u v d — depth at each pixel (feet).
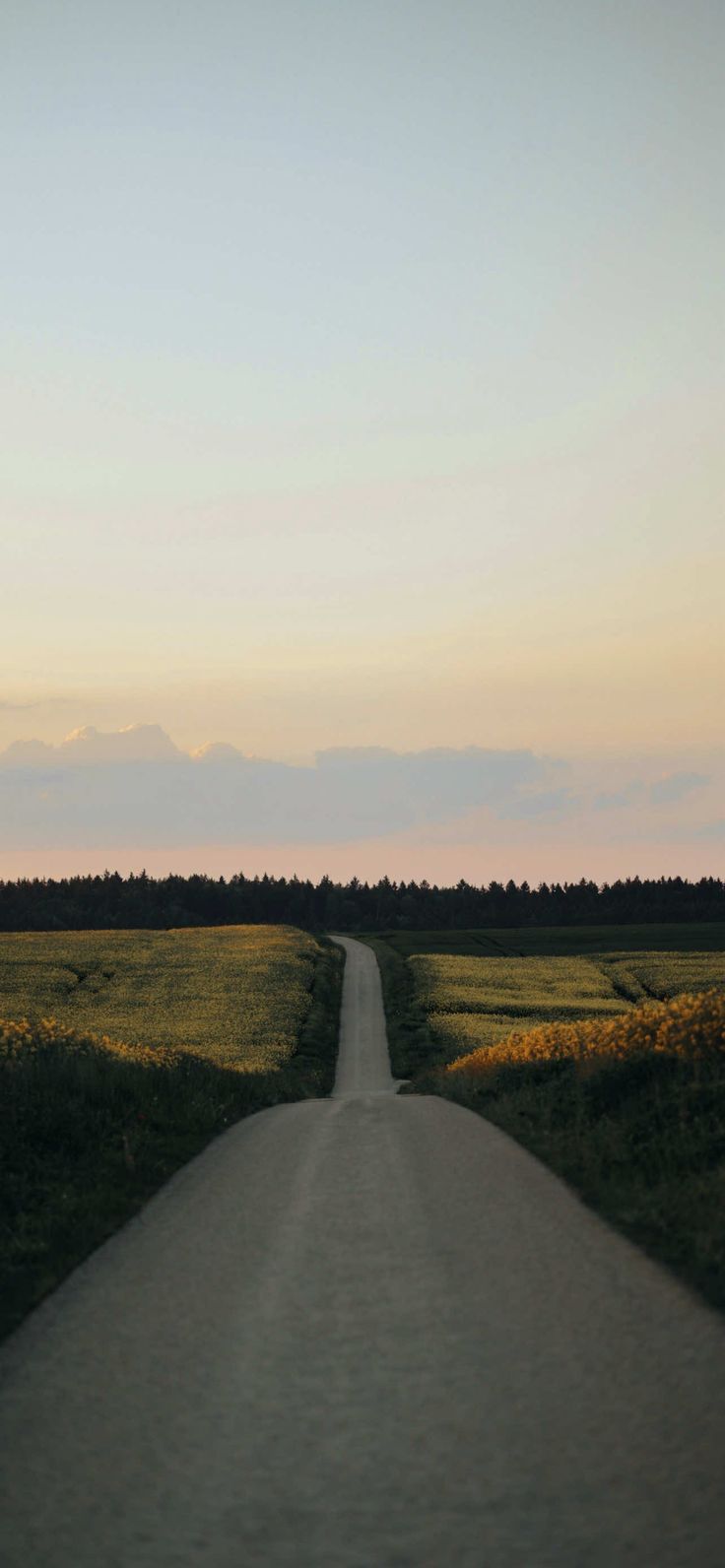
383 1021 252.21
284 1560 16.67
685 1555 16.39
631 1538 16.90
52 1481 19.63
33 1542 17.49
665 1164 43.60
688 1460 19.40
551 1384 23.13
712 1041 58.85
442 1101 88.84
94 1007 244.22
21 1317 30.25
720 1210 35.29
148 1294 31.58
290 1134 66.90
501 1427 21.08
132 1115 66.18
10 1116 57.31
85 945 370.73
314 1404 22.74
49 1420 22.43
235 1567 16.55
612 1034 74.43
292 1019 228.63
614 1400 22.13
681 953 364.79
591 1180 44.80
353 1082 181.16
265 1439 21.07
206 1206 44.42
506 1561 16.39
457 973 313.73
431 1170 50.03
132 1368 25.36
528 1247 34.83
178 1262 35.19
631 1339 25.66
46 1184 49.03
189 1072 94.02
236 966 313.12
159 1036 202.69
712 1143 44.55
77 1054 81.92
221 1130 71.67
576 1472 19.11
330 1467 19.75
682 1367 23.70
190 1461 20.25
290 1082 137.49
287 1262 34.58
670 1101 52.24
